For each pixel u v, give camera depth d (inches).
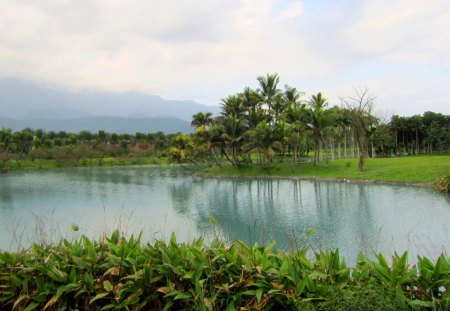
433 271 120.0
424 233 553.6
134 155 3535.9
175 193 1247.5
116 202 1040.2
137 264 132.9
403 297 111.6
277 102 2091.5
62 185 1560.0
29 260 141.4
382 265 130.3
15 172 2469.2
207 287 129.0
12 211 900.0
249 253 138.8
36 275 135.9
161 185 1531.7
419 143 2866.6
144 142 3747.5
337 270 131.8
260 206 916.0
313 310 111.7
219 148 2134.6
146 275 126.0
